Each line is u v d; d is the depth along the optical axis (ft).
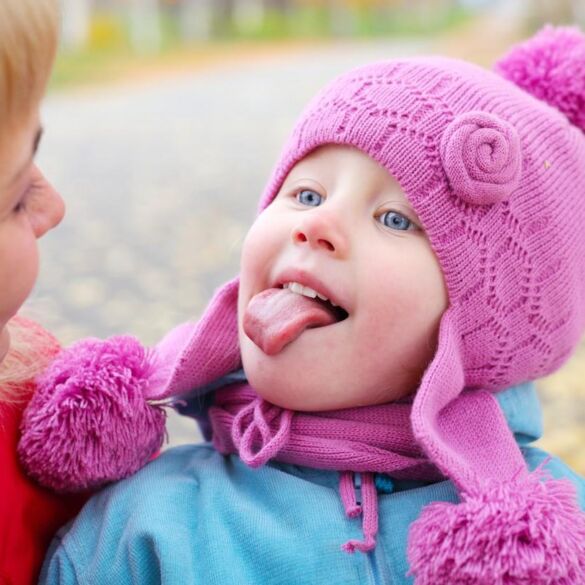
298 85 15.78
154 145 9.95
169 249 6.00
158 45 21.98
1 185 1.41
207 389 1.96
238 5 26.89
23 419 1.76
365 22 29.01
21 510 1.74
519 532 1.52
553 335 1.87
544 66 2.00
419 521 1.61
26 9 1.35
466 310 1.77
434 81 1.80
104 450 1.77
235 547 1.73
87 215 6.85
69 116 12.14
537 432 1.99
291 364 1.75
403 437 1.79
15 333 1.84
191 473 1.87
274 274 1.78
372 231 1.75
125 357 1.83
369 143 1.76
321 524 1.74
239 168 8.68
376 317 1.72
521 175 1.78
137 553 1.73
